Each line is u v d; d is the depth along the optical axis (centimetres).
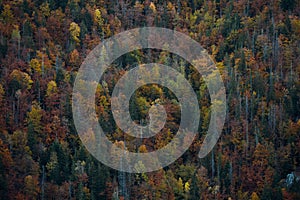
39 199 12700
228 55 15788
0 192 12362
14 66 15050
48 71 15162
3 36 15900
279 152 13625
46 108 14425
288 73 15538
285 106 14562
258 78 15088
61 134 13850
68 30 16775
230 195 13088
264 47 16138
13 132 13575
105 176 12938
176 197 12912
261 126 14162
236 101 14575
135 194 12888
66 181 12962
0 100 14112
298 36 16562
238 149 13825
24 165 12875
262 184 13138
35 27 16512
